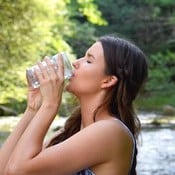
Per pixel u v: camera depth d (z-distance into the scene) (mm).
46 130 1898
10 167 1855
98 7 28578
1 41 13992
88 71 1986
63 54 1975
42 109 1914
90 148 1873
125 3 28875
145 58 2037
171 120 18562
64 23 16359
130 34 28297
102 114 2002
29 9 14125
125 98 1996
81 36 22375
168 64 26469
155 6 28234
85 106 2010
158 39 27938
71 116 2137
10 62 14055
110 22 28547
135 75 2010
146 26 28078
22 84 14328
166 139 14188
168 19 27766
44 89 1931
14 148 1953
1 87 14273
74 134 2021
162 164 10586
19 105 18156
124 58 1992
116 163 1899
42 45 14438
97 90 1993
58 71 1946
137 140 2035
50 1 14555
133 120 2021
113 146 1893
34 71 1969
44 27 14422
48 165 1847
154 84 25078
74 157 1861
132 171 1980
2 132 13430
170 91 24969
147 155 11672
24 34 14102
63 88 1957
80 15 24203
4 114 17594
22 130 2029
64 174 1870
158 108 22406
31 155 1847
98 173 1891
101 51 2000
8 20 13922
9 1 13828
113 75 1988
